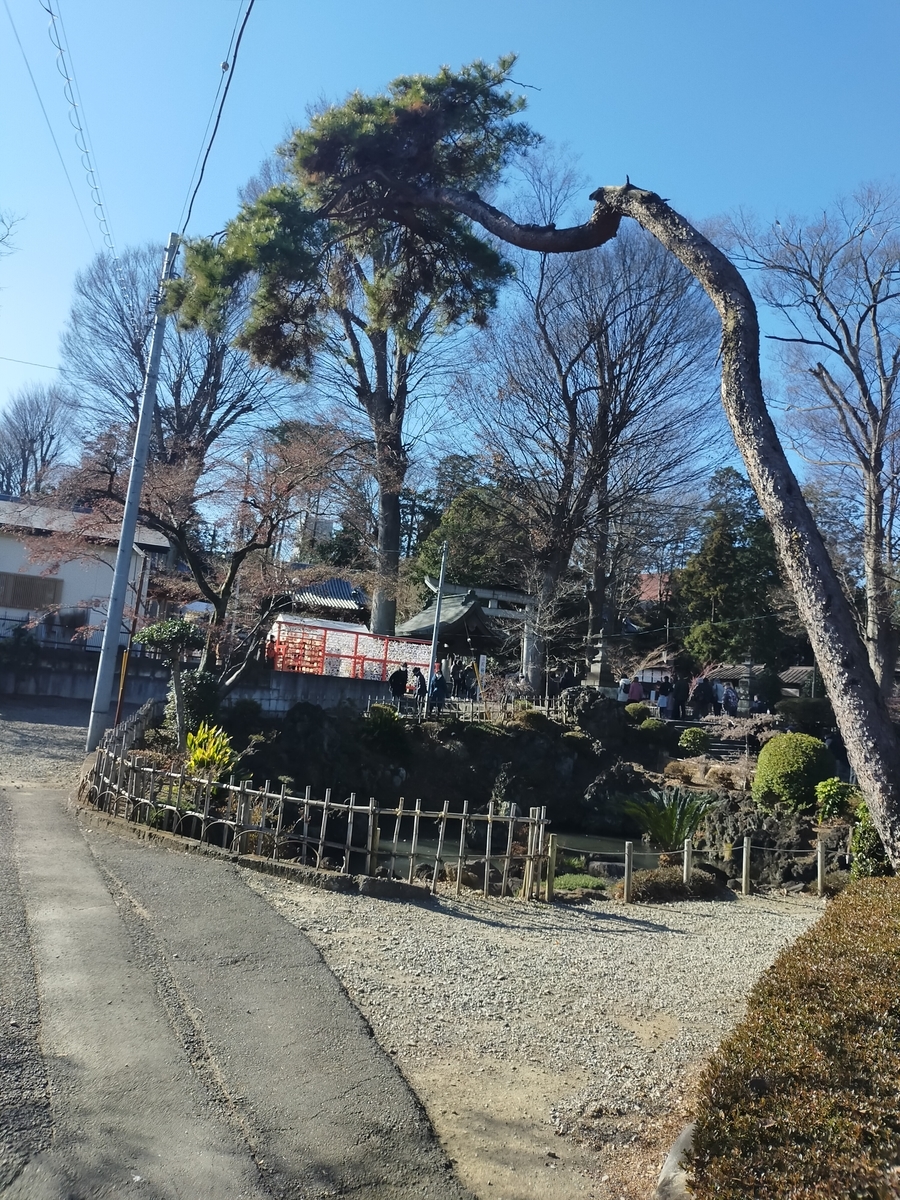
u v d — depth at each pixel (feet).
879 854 37.55
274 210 24.67
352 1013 18.42
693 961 26.21
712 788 77.87
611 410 99.04
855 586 93.20
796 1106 10.41
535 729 85.10
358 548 128.16
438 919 27.76
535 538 103.86
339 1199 12.41
